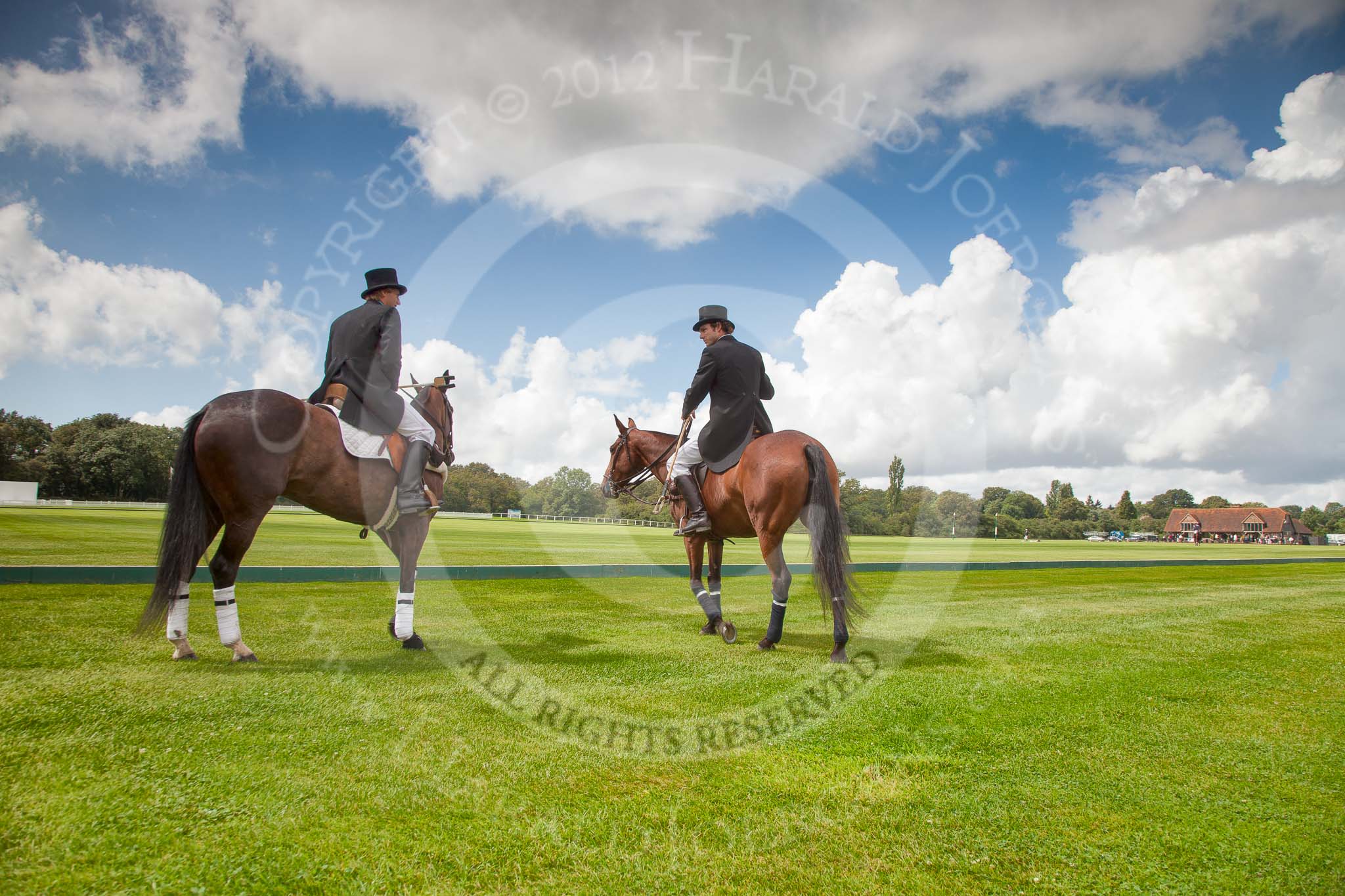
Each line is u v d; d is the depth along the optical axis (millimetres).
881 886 1895
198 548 3943
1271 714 3525
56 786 2279
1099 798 2496
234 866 1876
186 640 3977
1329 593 9539
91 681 3443
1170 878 1984
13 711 2951
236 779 2402
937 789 2531
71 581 6559
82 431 65812
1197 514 91250
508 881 1868
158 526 18484
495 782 2484
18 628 4535
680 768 2678
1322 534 89062
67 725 2812
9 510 32625
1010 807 2404
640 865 1964
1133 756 2898
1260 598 8820
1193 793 2553
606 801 2371
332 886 1812
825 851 2072
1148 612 7188
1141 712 3510
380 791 2375
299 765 2551
